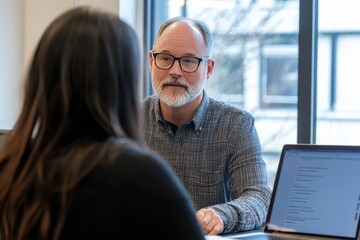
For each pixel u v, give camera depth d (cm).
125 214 110
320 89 350
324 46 348
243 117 266
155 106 271
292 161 210
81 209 109
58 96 117
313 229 198
